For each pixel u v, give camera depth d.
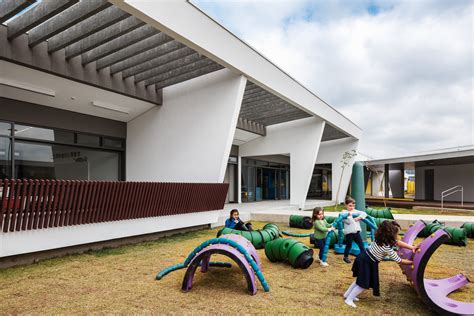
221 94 10.53
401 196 31.30
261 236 7.75
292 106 14.72
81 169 11.88
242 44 9.77
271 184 23.45
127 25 7.13
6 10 6.02
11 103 9.76
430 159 20.58
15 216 5.64
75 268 5.73
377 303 4.20
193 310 3.91
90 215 6.88
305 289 4.74
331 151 23.88
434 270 5.94
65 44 7.88
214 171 10.58
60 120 11.03
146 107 12.27
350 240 6.32
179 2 7.38
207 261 5.54
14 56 7.71
